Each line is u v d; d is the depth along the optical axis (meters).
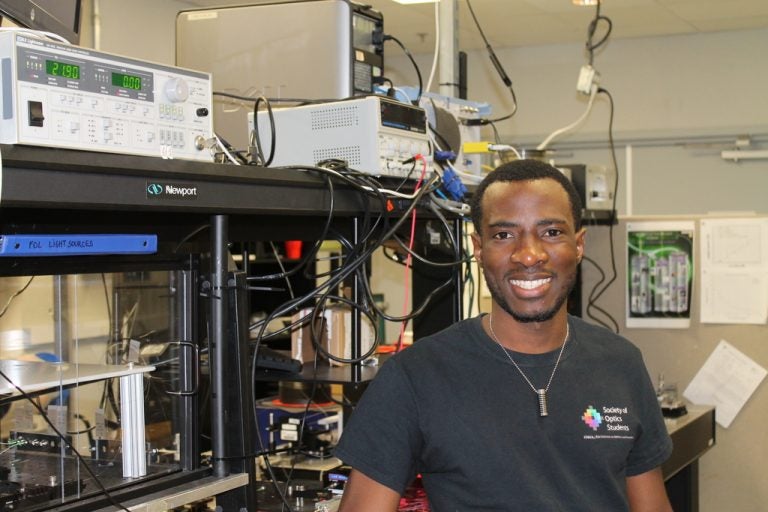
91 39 3.52
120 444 1.32
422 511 1.87
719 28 6.12
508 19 5.80
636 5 5.43
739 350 3.06
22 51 1.02
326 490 1.80
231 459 1.37
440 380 1.37
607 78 6.59
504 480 1.32
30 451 1.32
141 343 1.38
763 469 3.04
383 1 5.13
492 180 1.41
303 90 1.94
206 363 1.38
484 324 1.45
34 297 1.28
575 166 2.98
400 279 5.25
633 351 1.49
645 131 6.48
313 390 1.90
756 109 6.16
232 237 1.80
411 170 1.73
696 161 6.38
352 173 1.58
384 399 1.37
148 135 1.20
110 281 1.37
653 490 1.46
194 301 1.35
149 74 1.20
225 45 2.01
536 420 1.35
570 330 1.46
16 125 1.02
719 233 3.08
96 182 1.09
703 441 2.88
